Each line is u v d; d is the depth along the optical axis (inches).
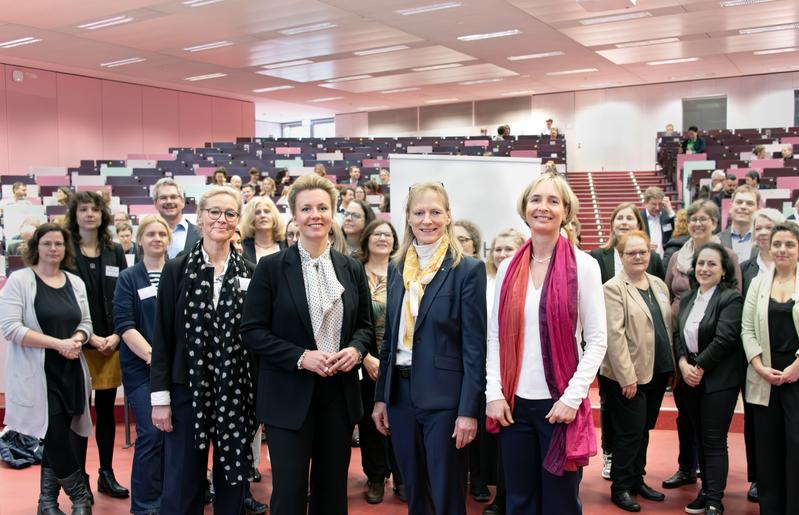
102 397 148.3
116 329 132.3
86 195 147.7
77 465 130.5
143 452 128.0
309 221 99.8
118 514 136.3
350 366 97.4
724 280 141.3
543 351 94.0
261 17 447.5
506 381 96.7
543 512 95.4
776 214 156.1
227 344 104.3
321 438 101.3
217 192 106.0
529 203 98.6
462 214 194.2
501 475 136.8
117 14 438.6
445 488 95.6
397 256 107.2
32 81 660.7
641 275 146.6
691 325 141.2
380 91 800.3
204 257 106.3
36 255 133.7
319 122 1096.8
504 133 670.5
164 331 104.9
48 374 128.8
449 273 99.4
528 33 504.4
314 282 100.8
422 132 949.8
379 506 143.4
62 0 405.4
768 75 754.8
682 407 155.9
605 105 833.5
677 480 156.6
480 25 477.4
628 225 171.3
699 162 435.5
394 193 191.8
